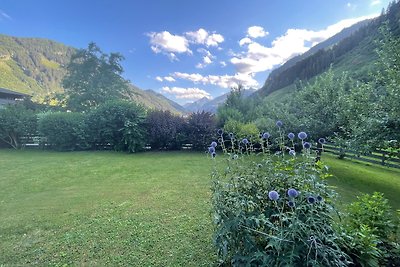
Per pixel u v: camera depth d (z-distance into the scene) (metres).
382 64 5.48
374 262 1.91
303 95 8.42
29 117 10.88
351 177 6.71
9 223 3.48
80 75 22.56
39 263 2.55
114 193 4.83
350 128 5.96
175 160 8.45
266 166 2.31
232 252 2.01
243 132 8.78
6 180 5.80
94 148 10.92
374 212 2.44
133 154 9.79
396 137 4.55
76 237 3.08
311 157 2.14
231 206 2.00
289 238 1.65
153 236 3.09
